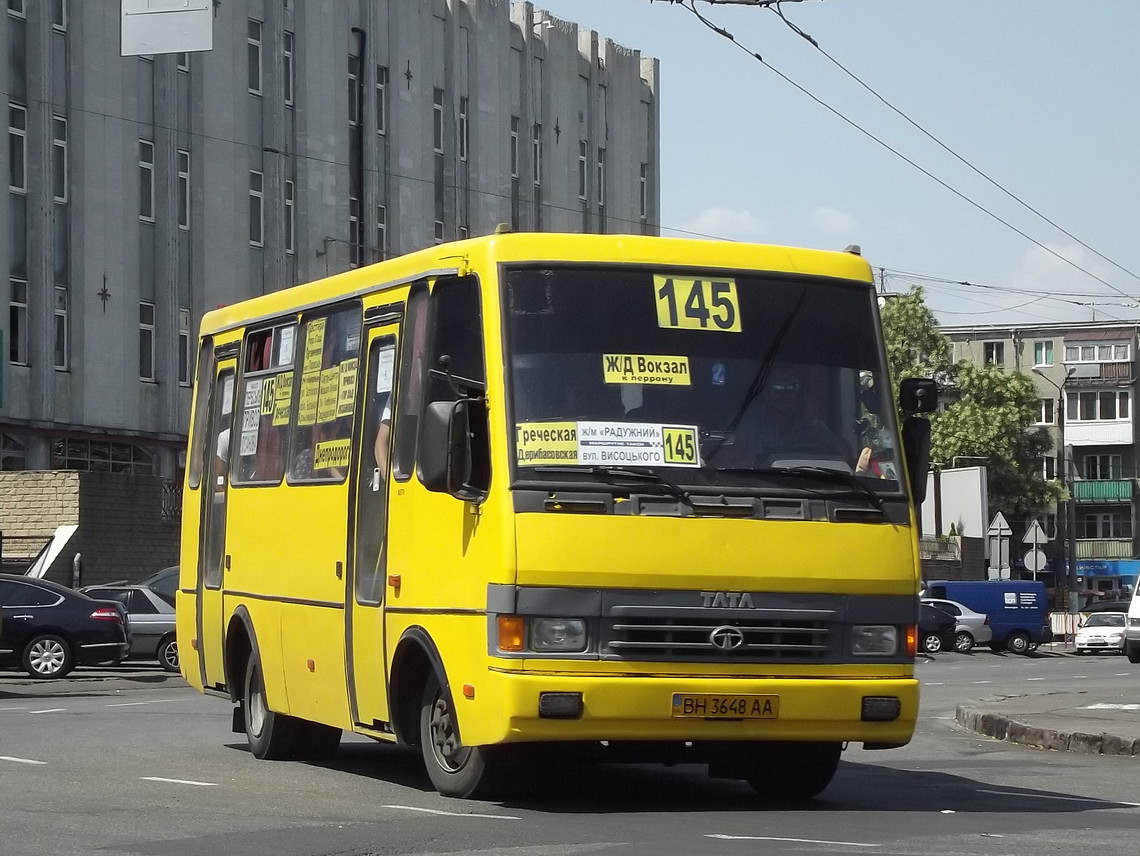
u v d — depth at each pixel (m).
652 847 8.74
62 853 8.49
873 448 10.80
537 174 58.78
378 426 11.82
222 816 9.98
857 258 11.26
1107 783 13.77
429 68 53.91
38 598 27.84
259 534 13.99
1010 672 38.38
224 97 46.53
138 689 25.86
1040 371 104.25
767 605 10.34
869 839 9.27
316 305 13.30
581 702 10.00
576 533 10.11
